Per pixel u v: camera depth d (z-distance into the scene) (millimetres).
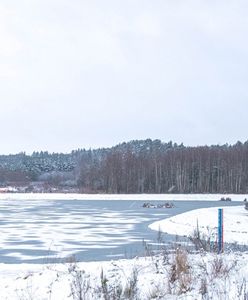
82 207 52781
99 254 17047
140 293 7191
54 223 31203
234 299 6215
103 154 180000
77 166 175625
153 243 19922
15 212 42969
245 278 7516
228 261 9133
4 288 8711
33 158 189500
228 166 117875
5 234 24422
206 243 12398
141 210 47219
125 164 119438
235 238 19484
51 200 75500
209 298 6395
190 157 120000
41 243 20750
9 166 177625
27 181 157000
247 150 124125
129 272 9180
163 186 118875
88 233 24812
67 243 20719
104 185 119125
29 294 7703
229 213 32094
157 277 8273
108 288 7273
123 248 18750
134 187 117438
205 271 8086
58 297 7586
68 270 9852
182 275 7672
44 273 9914
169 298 6668
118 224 30359
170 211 45469
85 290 7414
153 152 138500
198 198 90562
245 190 114250
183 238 20609
